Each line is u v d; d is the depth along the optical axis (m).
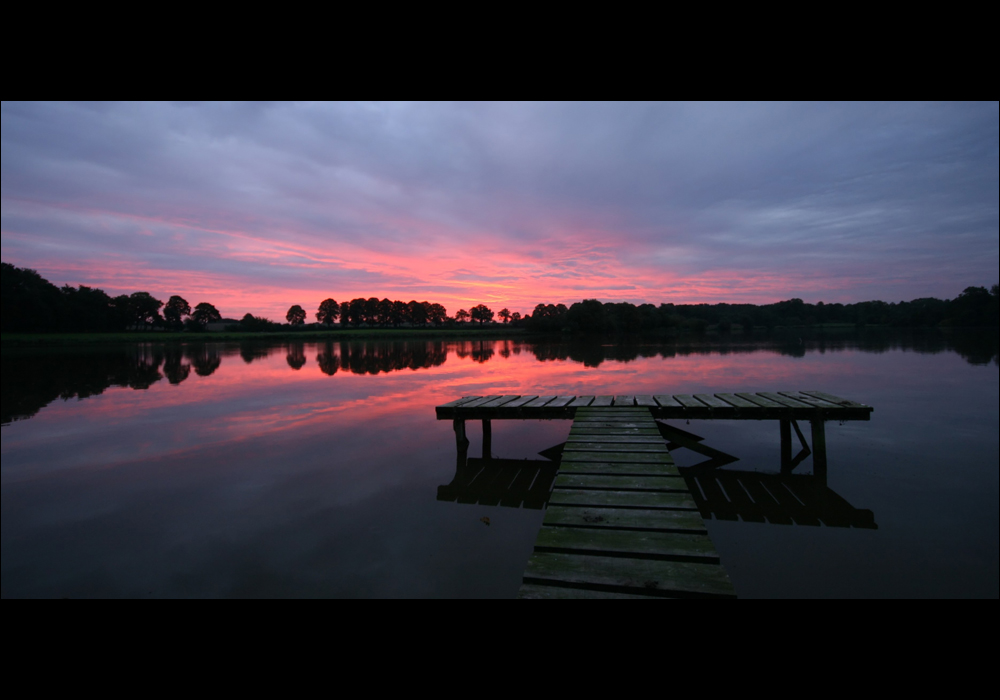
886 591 4.41
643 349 35.62
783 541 5.52
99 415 13.29
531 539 5.67
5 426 12.00
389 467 8.55
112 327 79.56
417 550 5.40
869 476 7.70
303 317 127.81
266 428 11.48
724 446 9.77
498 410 9.27
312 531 5.94
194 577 4.89
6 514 6.58
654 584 3.18
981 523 5.92
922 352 28.84
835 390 15.23
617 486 5.21
